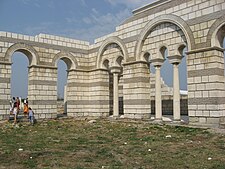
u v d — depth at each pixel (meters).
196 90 22.03
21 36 29.52
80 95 34.22
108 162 11.14
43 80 30.78
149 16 26.69
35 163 10.96
